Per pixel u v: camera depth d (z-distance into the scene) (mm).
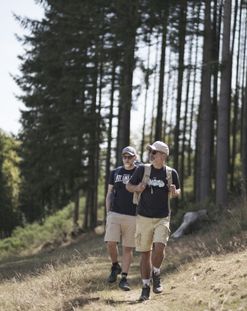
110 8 41219
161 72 35625
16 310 14484
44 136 48750
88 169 48875
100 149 50125
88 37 44188
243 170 38688
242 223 21719
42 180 49188
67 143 47656
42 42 47375
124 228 14789
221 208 28781
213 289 12781
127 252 14805
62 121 46938
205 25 35406
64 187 49875
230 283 12867
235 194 37438
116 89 44906
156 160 12969
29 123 49750
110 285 16234
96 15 41219
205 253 18625
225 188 30672
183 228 26969
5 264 31422
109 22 40750
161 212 13062
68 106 47219
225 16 31172
